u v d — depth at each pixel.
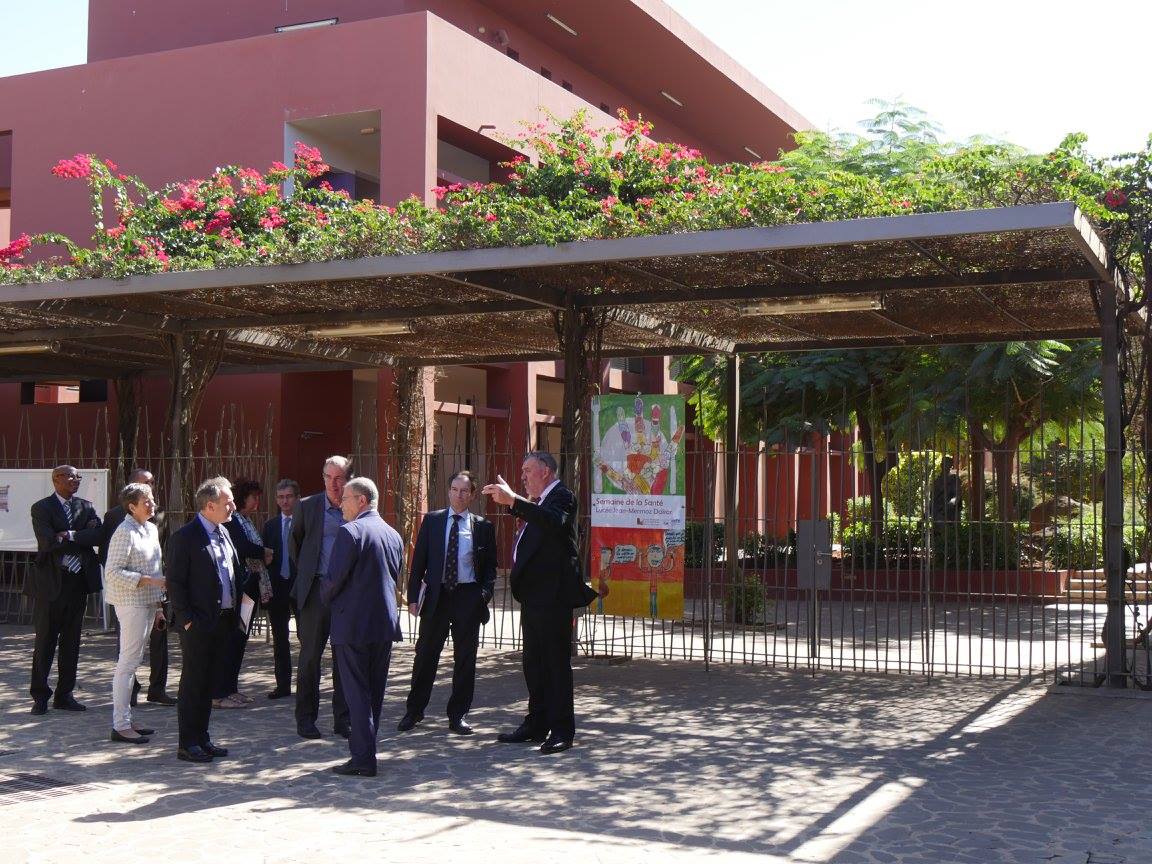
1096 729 8.73
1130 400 11.72
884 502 21.00
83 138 20.48
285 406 18.88
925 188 9.76
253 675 11.20
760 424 21.22
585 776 7.32
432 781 7.17
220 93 19.64
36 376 18.72
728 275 11.01
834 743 8.30
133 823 6.27
